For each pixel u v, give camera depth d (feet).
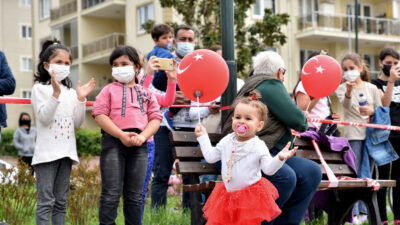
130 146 16.88
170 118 23.62
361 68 24.17
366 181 19.84
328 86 19.85
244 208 15.84
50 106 16.42
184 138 18.72
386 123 23.86
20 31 152.35
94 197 24.97
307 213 24.31
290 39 103.55
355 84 24.93
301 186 17.74
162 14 93.09
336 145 21.57
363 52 113.70
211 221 16.16
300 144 21.11
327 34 103.86
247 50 53.83
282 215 18.04
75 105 17.35
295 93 22.16
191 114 22.76
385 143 23.90
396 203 24.30
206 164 18.42
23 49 152.46
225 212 16.21
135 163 17.13
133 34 104.01
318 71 19.77
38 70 17.63
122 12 115.44
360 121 24.36
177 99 23.41
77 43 120.98
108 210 16.76
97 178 26.22
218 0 54.49
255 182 16.12
